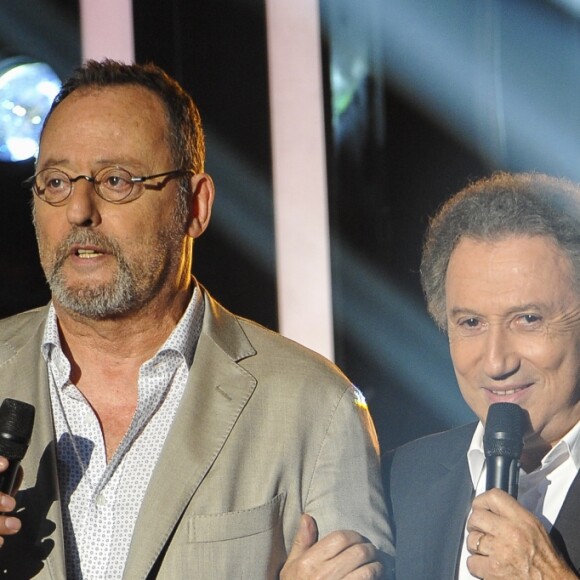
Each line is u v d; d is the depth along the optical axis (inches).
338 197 532.7
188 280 356.8
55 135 339.6
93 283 332.5
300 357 354.9
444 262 327.3
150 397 341.4
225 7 510.9
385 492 354.9
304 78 511.5
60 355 343.0
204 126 510.9
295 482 339.0
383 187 539.2
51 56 517.3
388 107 539.8
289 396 345.1
